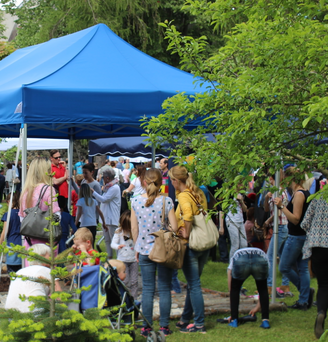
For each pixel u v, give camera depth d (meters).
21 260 6.27
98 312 3.11
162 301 5.18
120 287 4.21
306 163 4.69
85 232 4.41
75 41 7.65
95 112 5.93
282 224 7.05
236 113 4.07
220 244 9.61
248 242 7.00
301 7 4.34
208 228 5.23
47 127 7.78
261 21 4.61
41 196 5.15
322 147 4.72
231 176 4.51
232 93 4.33
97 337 2.97
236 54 5.02
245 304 6.46
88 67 6.66
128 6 19.91
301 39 3.79
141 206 5.10
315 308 6.46
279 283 7.95
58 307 2.96
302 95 4.20
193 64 5.23
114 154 14.75
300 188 6.07
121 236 6.16
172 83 6.80
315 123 4.48
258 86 4.03
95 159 19.33
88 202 7.79
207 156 4.70
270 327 5.55
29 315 2.89
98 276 3.83
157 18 20.64
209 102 5.02
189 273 5.30
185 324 5.54
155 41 21.42
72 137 10.77
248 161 4.09
